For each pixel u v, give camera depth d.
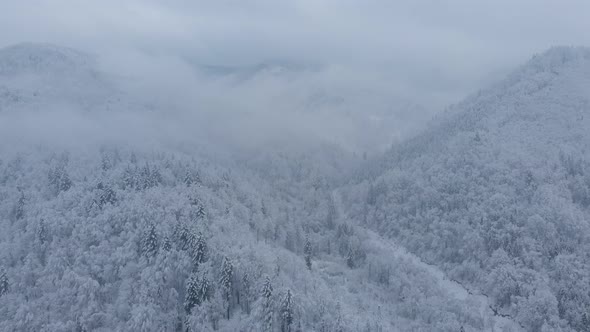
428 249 160.00
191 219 125.50
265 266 111.06
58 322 90.69
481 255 137.75
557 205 133.62
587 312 106.88
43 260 112.12
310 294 112.00
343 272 150.75
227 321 99.25
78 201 131.38
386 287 140.50
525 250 128.00
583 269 116.62
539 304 110.75
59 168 150.62
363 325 106.69
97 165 160.12
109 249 111.38
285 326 96.69
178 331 96.88
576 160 151.38
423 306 120.88
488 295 127.62
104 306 98.69
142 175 149.50
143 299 96.12
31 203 132.38
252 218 159.75
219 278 104.31
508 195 148.38
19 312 91.81
